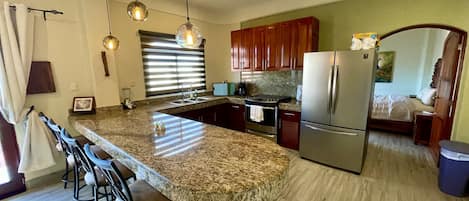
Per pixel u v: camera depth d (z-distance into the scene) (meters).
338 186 2.46
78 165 2.12
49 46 2.47
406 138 4.19
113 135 1.72
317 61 2.87
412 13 2.71
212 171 1.06
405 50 5.91
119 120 2.26
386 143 3.90
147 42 3.42
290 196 2.28
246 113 3.92
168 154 1.30
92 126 2.02
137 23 3.25
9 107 2.18
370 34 2.58
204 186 0.92
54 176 2.64
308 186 2.47
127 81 3.22
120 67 3.12
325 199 2.22
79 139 2.49
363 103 2.57
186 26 2.04
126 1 3.08
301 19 3.28
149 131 1.82
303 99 3.10
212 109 3.97
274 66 3.67
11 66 2.16
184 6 3.83
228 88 4.55
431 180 2.57
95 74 2.74
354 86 2.61
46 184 2.56
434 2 2.57
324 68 2.81
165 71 3.74
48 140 2.46
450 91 2.73
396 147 3.69
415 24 2.71
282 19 3.86
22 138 2.41
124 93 3.20
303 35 3.29
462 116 2.59
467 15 2.41
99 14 2.72
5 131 2.31
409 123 4.27
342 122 2.76
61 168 2.69
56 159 2.62
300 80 3.83
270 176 1.01
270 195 0.99
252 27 3.98
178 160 1.21
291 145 3.48
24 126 2.40
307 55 2.96
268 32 3.67
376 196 2.26
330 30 3.38
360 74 2.55
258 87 4.41
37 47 2.39
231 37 4.22
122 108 3.02
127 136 1.69
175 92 3.95
